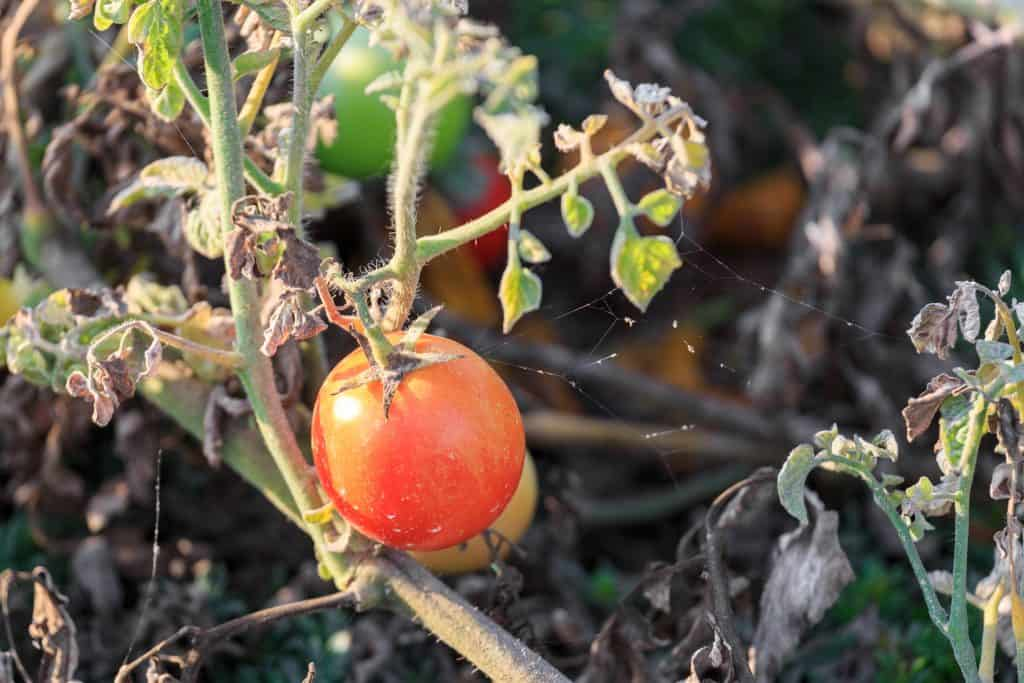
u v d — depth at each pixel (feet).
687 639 2.81
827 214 3.55
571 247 4.10
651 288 2.36
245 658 3.17
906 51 4.06
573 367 3.68
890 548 3.37
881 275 3.59
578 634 3.12
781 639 2.79
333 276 2.45
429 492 2.46
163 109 2.67
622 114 4.12
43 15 3.29
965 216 3.78
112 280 3.26
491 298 3.93
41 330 2.87
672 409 3.66
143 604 3.22
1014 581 2.56
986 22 3.74
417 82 2.34
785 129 4.14
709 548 2.75
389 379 2.46
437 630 2.67
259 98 2.66
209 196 2.76
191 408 2.92
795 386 3.53
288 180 2.58
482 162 3.86
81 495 3.28
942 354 2.54
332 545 2.68
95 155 3.19
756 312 3.59
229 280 2.61
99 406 2.56
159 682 2.70
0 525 3.38
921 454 3.53
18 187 3.21
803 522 2.52
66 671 2.81
